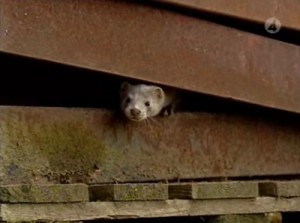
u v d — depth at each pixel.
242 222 3.93
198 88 4.04
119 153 3.93
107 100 4.80
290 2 4.28
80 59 3.82
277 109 4.22
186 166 4.06
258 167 4.23
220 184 3.88
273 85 4.22
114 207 3.70
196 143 4.10
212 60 4.08
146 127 4.01
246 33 4.16
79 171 3.83
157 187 3.76
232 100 4.11
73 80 4.93
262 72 4.19
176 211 3.80
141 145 3.98
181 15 4.02
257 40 4.19
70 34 3.81
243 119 4.22
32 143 3.75
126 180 3.93
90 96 4.93
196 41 4.05
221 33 4.10
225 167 4.15
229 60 4.12
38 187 3.57
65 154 3.81
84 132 3.86
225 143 4.16
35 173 3.74
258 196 3.96
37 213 3.57
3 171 3.68
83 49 3.83
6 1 3.71
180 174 4.04
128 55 3.91
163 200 3.77
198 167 4.09
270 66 4.22
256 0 4.18
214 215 3.89
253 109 4.25
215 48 4.09
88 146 3.86
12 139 3.71
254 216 3.96
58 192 3.60
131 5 3.93
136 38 3.93
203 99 4.35
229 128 4.18
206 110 4.43
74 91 4.97
